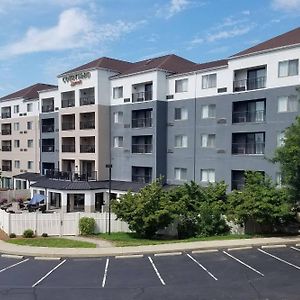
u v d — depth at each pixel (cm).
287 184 2736
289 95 3328
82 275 1944
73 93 5100
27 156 6322
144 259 2253
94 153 4756
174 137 4256
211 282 1792
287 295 1611
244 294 1628
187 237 2953
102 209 4131
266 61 3472
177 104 4222
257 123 3556
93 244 2664
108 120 4797
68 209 4466
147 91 4381
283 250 2405
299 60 3256
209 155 3941
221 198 3150
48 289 1731
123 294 1653
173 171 4266
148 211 2880
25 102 6316
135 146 4538
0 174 6762
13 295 1656
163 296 1620
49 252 2406
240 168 3684
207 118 3956
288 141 2614
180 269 2019
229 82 3759
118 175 4728
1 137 6856
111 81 4781
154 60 4869
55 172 5091
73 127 5147
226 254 2322
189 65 4609
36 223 3086
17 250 2469
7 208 4572
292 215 2795
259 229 2930
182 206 2938
